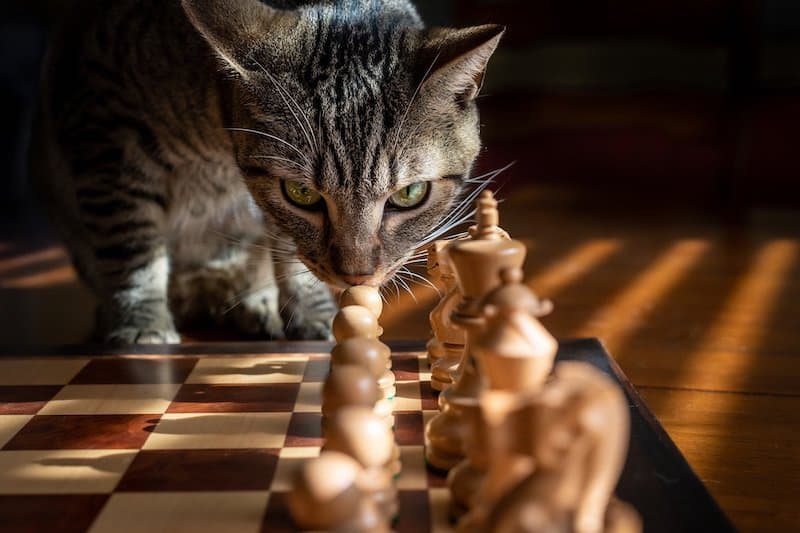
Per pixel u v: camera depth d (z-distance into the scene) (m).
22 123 1.39
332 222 0.60
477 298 0.41
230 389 0.52
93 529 0.39
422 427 0.47
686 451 0.51
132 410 0.50
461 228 0.81
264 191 0.62
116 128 0.69
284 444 0.46
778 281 0.85
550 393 0.32
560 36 1.60
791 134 1.42
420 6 1.69
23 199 1.40
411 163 0.60
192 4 0.60
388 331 0.73
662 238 1.05
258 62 0.60
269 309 0.75
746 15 1.44
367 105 0.59
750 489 0.46
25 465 0.44
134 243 0.70
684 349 0.67
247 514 0.40
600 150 1.56
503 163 1.57
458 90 0.60
